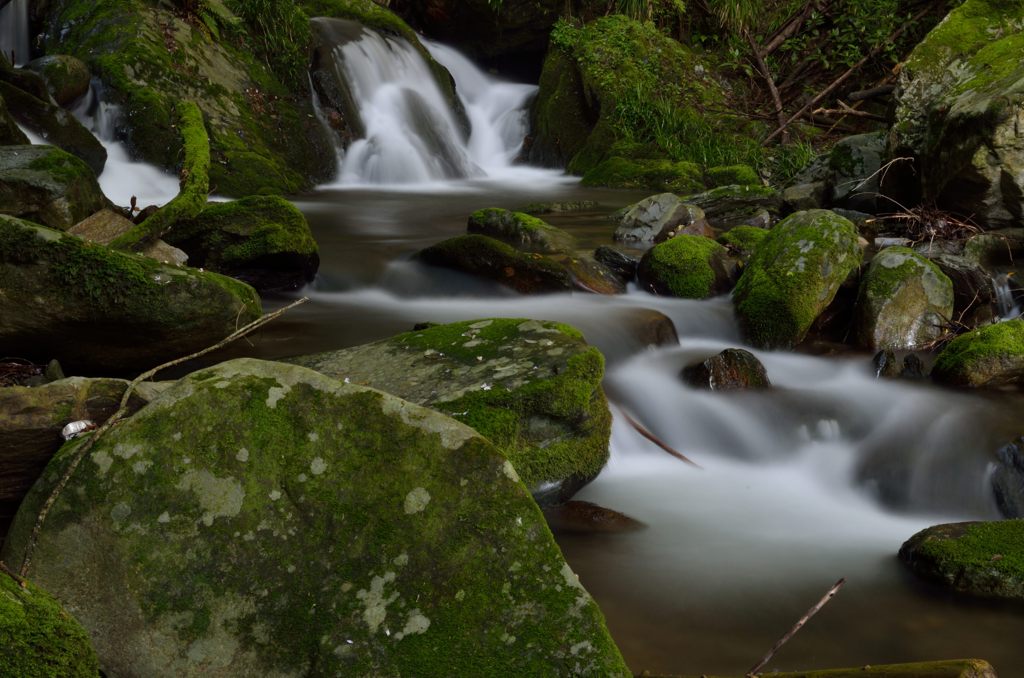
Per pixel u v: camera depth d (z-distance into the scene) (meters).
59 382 3.09
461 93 16.23
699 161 13.16
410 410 2.59
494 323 4.30
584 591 2.40
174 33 11.50
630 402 4.93
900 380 5.29
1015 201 6.99
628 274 7.20
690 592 3.30
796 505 4.18
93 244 4.20
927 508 4.19
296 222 6.61
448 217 9.85
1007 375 5.05
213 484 2.51
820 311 5.97
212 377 2.63
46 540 2.48
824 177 9.63
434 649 2.32
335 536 2.46
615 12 16.02
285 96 12.19
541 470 3.76
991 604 3.22
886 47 13.56
